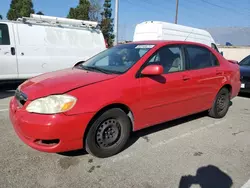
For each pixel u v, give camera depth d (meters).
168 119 3.99
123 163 3.16
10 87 8.09
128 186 2.70
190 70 4.22
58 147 2.83
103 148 3.21
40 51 7.61
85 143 3.08
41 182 2.71
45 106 2.77
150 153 3.46
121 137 3.36
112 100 3.07
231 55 27.80
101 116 3.06
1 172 2.86
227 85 5.09
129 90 3.27
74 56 8.39
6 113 5.06
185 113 4.27
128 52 3.93
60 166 3.03
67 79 3.21
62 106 2.76
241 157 3.44
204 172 3.02
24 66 7.35
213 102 4.92
